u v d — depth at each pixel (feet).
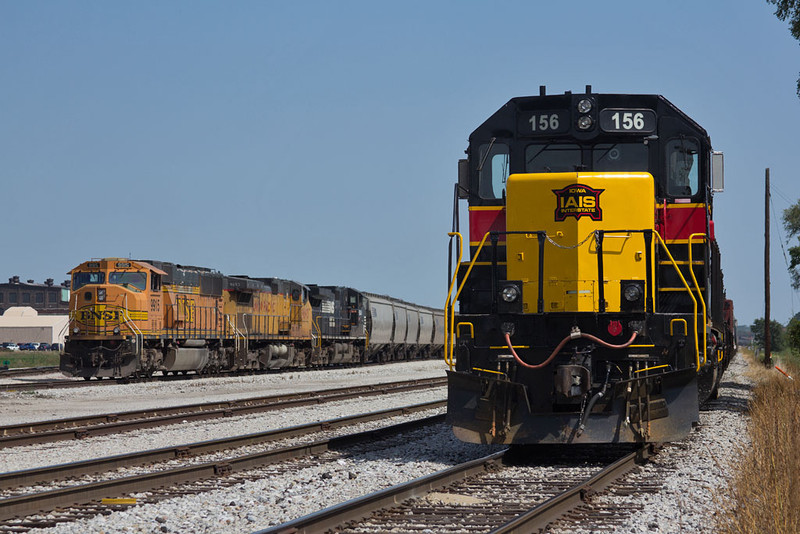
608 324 60.08
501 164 65.41
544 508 40.73
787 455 48.65
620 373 60.08
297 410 103.45
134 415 91.91
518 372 60.64
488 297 64.28
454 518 42.06
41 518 42.70
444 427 85.56
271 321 209.87
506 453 60.70
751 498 42.78
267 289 211.61
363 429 84.94
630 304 59.72
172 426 85.51
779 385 119.65
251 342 201.87
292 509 45.50
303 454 65.26
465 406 60.59
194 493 49.52
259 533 35.09
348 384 164.35
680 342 59.26
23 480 51.24
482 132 65.82
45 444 72.38
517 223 63.31
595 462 60.90
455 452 66.90
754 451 55.36
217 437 77.92
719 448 65.82
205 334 180.34
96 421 87.71
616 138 64.23
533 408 60.29
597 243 61.11
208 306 182.29
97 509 44.55
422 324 340.39
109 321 157.69
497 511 43.65
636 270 61.77
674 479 52.90
